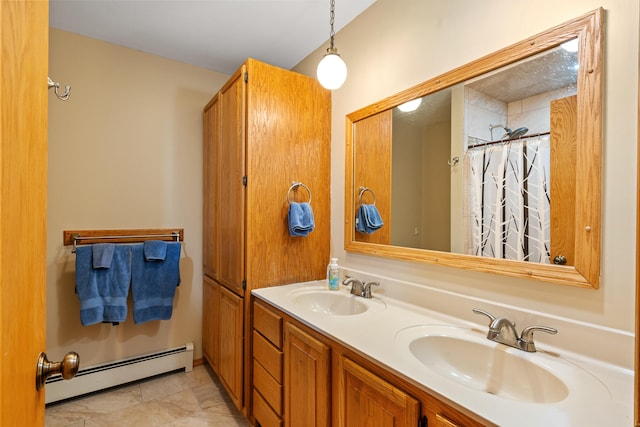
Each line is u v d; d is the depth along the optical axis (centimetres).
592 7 98
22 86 51
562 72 104
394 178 166
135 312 210
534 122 111
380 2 174
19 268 50
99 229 216
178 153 246
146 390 216
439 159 144
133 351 228
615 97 94
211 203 235
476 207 129
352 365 109
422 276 151
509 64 118
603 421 69
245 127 184
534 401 94
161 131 239
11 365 47
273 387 157
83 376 203
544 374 93
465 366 111
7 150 45
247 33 207
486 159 126
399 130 163
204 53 234
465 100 133
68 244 205
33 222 56
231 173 200
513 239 117
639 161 51
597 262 96
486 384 105
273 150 189
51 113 200
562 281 102
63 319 204
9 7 46
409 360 97
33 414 57
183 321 248
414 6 155
